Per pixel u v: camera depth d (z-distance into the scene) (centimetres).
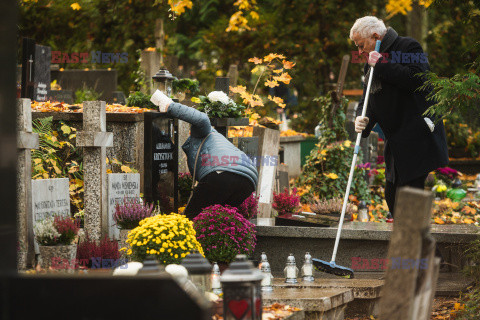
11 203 501
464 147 2670
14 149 505
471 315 836
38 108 1224
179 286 483
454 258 1067
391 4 2361
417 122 962
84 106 962
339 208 1256
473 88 852
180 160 1290
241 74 2866
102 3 2456
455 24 2795
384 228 1092
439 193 1756
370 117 1031
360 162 1605
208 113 1212
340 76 1619
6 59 496
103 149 970
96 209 967
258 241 1125
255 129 1335
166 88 1208
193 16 3216
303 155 2100
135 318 487
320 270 948
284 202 1281
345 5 2842
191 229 847
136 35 2661
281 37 2827
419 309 552
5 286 497
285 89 2727
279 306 751
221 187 1036
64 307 494
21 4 1869
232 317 611
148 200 1056
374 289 874
